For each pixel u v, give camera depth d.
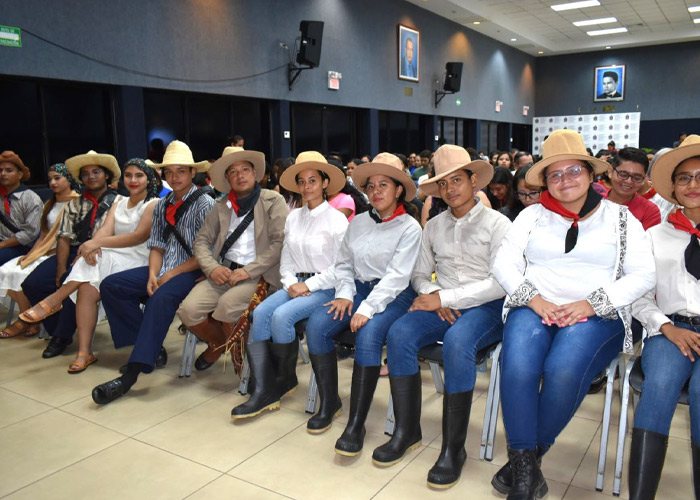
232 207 2.88
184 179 3.06
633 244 1.89
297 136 8.89
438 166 2.22
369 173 2.34
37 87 5.66
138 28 6.18
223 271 2.76
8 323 3.83
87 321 3.12
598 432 2.31
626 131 14.79
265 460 2.13
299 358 3.19
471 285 2.15
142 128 6.33
